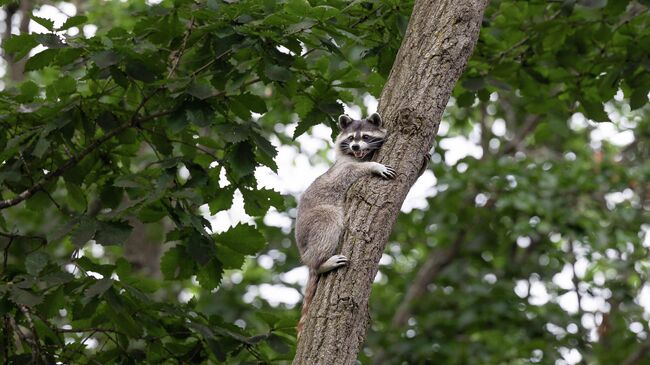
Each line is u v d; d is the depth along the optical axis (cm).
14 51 1096
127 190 1133
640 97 1369
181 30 1092
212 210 1159
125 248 1980
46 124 1090
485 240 2444
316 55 1286
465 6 966
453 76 954
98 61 1009
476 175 2234
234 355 1130
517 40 1452
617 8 1366
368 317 888
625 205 2262
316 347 836
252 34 1059
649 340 2144
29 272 987
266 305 2366
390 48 1209
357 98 2261
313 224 1023
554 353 2150
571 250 2478
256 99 1087
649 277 2344
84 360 1146
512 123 2839
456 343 2203
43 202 1186
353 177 995
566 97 1550
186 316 1087
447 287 2581
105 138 1126
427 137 938
